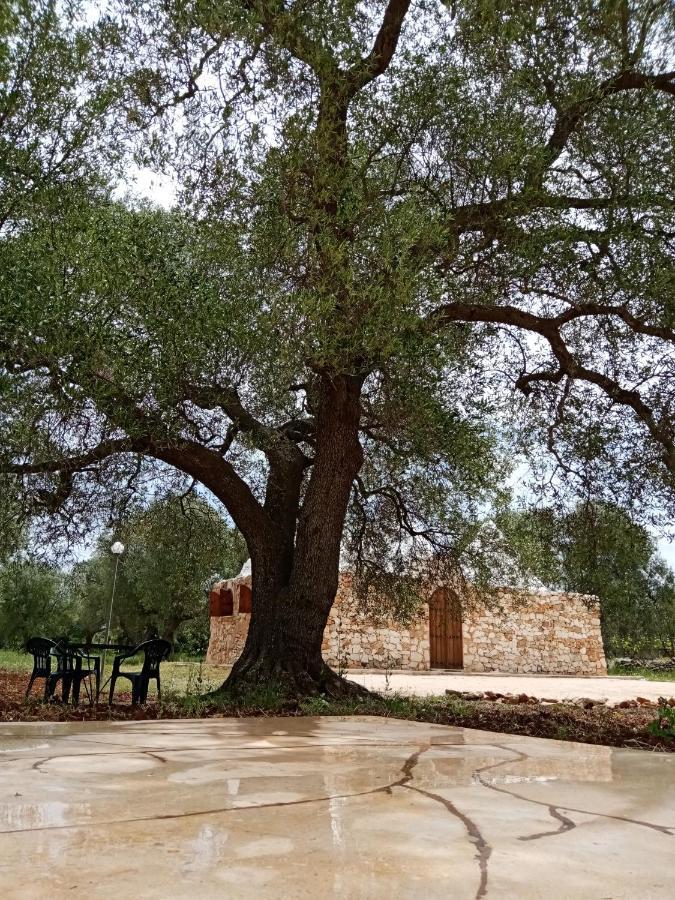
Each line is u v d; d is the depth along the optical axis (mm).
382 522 10547
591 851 1776
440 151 7387
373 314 5957
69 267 6277
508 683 15211
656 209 7043
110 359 6039
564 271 7316
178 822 1939
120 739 3949
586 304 7391
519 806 2285
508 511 10195
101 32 6738
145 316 6391
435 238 6188
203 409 7641
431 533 10375
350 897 1382
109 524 8883
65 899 1332
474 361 8586
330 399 7793
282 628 7629
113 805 2145
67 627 30047
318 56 6324
